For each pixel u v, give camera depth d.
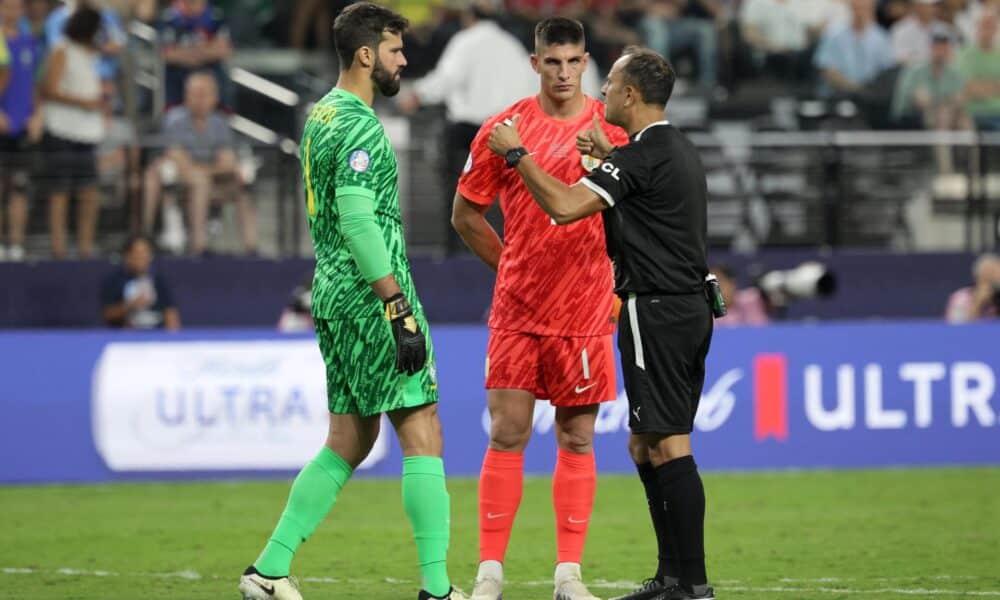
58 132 46.00
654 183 20.30
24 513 32.50
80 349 37.72
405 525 30.53
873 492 34.75
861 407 38.81
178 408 37.53
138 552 27.48
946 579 24.20
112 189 44.84
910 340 39.00
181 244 45.09
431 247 45.78
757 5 52.59
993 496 34.12
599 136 21.00
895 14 53.03
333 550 27.52
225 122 46.09
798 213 46.56
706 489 35.34
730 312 42.69
